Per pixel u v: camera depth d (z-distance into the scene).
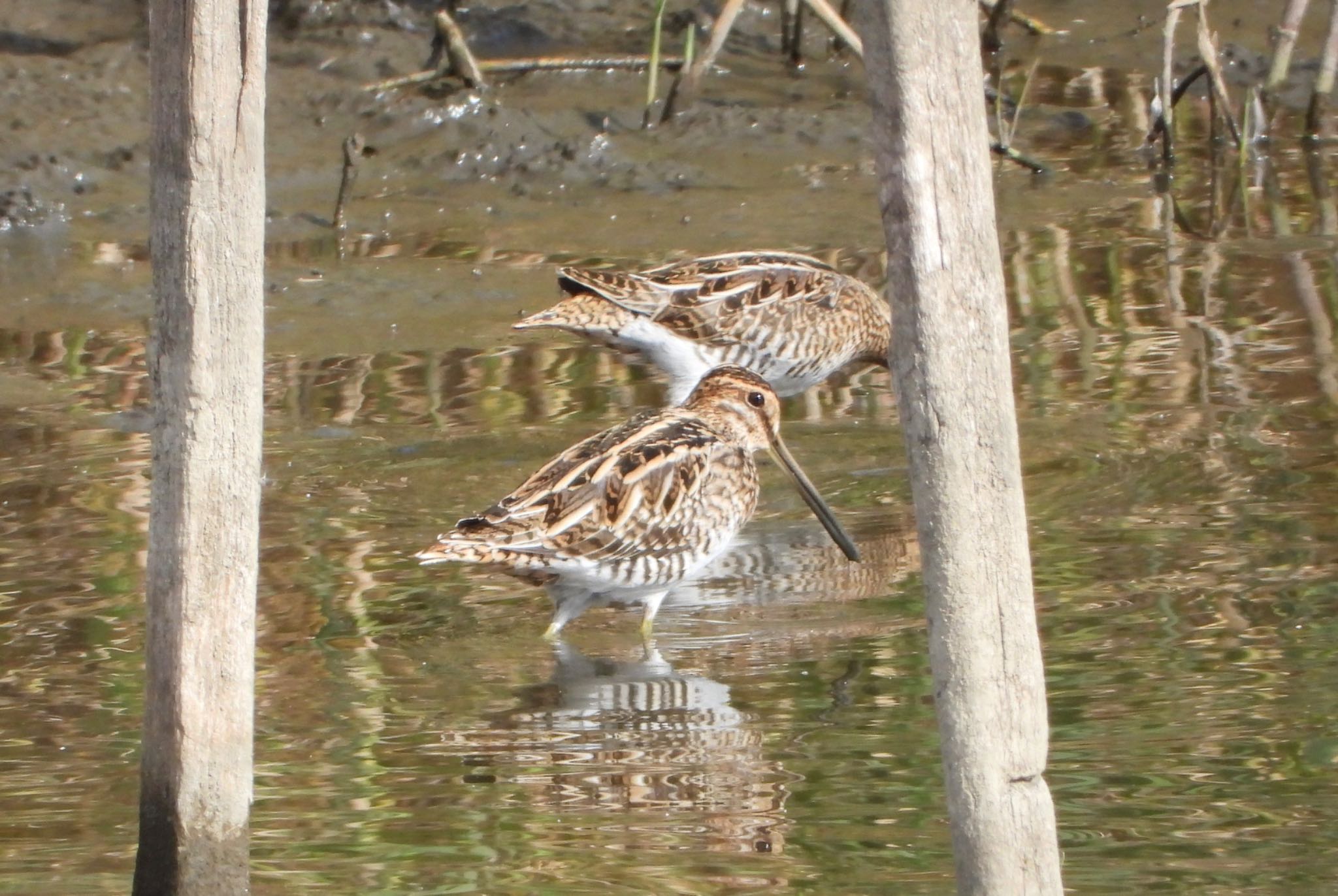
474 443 13.55
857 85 22.03
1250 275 16.48
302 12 23.34
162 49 6.79
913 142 5.36
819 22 23.45
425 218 18.84
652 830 8.22
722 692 9.81
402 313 16.25
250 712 7.20
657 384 15.03
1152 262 16.95
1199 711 9.26
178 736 7.09
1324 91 20.44
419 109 20.88
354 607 11.02
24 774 8.88
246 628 7.13
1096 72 22.50
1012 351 14.94
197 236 6.85
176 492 6.98
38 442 13.48
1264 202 18.64
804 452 13.93
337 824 8.31
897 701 9.60
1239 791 8.42
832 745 9.09
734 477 11.61
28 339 15.70
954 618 5.59
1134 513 11.94
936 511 5.54
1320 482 12.28
